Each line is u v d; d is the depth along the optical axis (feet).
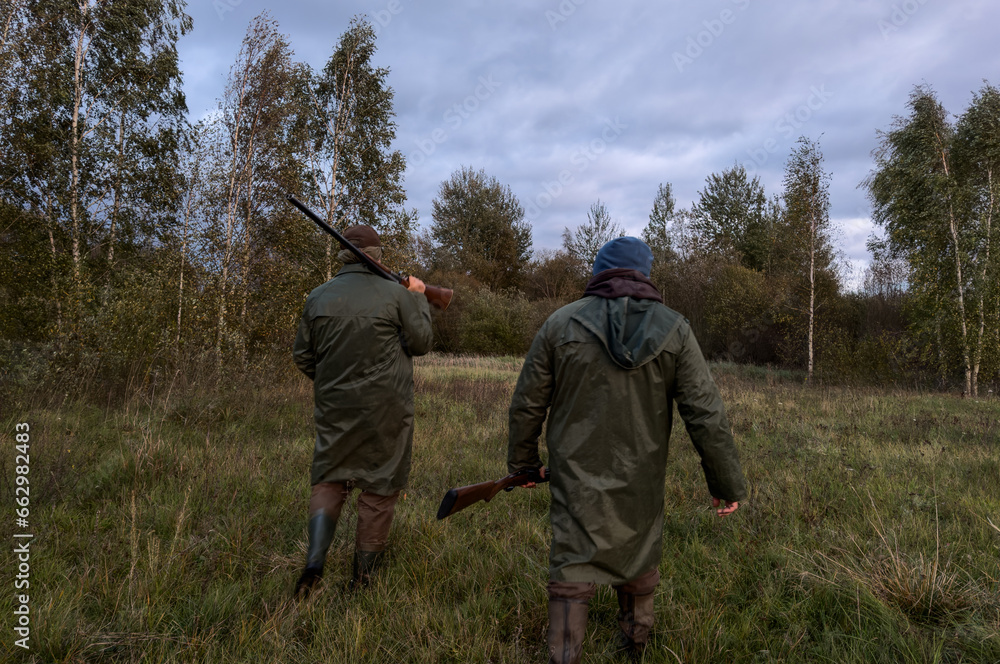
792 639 6.87
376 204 38.47
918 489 12.61
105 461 12.55
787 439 18.75
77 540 8.82
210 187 31.27
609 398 5.41
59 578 7.72
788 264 60.95
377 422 7.90
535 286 131.75
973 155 46.78
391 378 8.00
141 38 39.73
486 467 14.53
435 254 133.18
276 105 33.86
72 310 24.12
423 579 8.18
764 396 33.04
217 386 20.72
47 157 32.91
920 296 47.88
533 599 7.68
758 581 8.21
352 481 7.92
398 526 9.99
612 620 7.30
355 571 8.20
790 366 64.54
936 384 48.42
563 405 5.62
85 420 16.89
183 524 9.31
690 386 5.53
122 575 7.90
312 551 7.48
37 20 32.99
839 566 8.29
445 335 97.66
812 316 55.83
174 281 27.73
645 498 5.49
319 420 7.98
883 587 7.73
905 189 49.52
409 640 6.70
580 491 5.38
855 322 64.54
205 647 6.29
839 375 51.55
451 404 25.89
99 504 10.50
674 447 16.46
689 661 6.36
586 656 6.39
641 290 5.84
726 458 5.47
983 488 12.94
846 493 12.29
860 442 18.20
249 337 29.53
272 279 31.71
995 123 45.03
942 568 8.39
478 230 139.85
